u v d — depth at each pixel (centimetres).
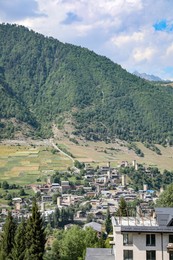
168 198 19025
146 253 10169
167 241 10162
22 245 12950
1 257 13412
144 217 11750
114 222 11106
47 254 16050
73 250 16262
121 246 10250
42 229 13138
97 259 11381
